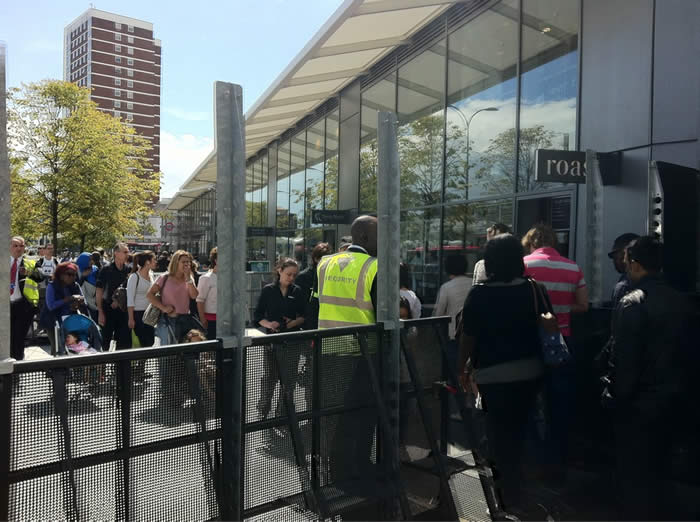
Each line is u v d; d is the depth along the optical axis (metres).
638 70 6.01
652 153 5.86
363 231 3.73
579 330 4.49
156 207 33.41
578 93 6.81
